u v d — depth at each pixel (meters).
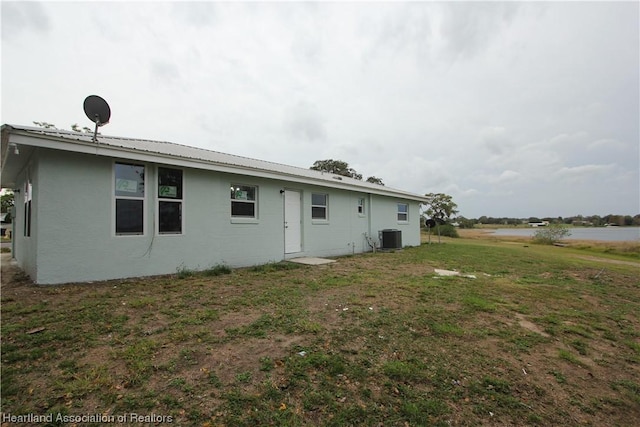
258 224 8.91
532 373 2.69
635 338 3.66
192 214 7.30
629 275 8.26
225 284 5.84
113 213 6.04
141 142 7.87
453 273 7.59
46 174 5.32
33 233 5.82
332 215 11.76
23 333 3.20
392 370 2.59
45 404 2.01
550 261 10.69
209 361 2.67
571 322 4.14
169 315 3.90
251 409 2.02
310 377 2.45
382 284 6.00
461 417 2.03
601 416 2.13
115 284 5.64
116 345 2.96
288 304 4.50
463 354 3.01
